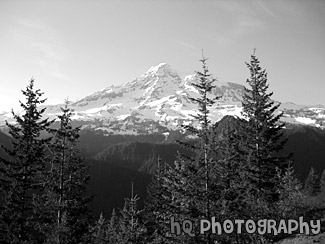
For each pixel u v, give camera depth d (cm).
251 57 2762
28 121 2681
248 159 2506
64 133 2662
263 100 2645
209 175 2020
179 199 2050
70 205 2553
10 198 2473
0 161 2569
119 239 3147
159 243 2258
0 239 2398
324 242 1952
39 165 2645
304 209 2261
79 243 2600
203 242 1912
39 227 2380
